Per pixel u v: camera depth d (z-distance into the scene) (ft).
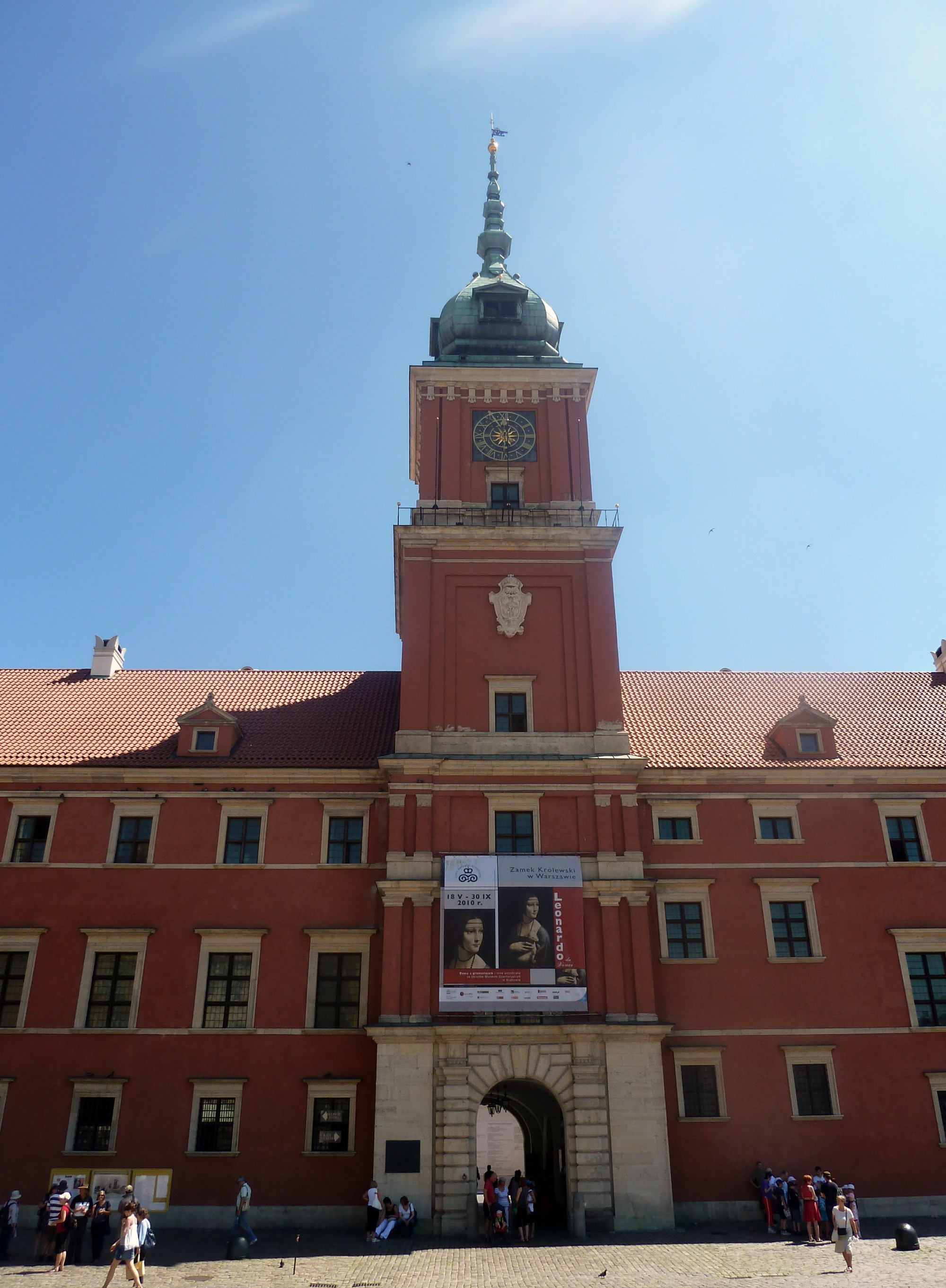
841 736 142.31
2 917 123.65
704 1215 112.37
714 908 126.52
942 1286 77.66
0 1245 95.14
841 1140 116.37
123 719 143.13
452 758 126.72
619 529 138.82
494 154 179.32
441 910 119.14
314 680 157.07
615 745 128.98
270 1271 87.61
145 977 120.88
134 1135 114.11
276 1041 118.32
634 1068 113.39
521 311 157.89
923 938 126.11
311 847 127.75
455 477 143.74
